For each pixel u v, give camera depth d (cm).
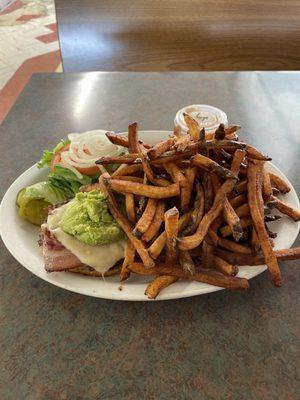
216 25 61
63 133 45
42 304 27
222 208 26
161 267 26
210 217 26
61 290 28
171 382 22
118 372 23
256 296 27
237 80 56
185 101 51
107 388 22
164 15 61
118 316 26
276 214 31
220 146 28
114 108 50
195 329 25
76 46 63
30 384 22
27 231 32
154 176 29
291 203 32
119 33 62
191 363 23
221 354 24
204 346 24
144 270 26
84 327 25
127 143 33
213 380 22
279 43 62
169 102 51
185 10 60
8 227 31
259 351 24
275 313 26
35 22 143
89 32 62
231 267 26
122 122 47
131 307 27
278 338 25
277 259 27
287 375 23
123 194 29
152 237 26
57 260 27
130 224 28
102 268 27
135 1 60
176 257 26
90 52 63
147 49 63
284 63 64
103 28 61
